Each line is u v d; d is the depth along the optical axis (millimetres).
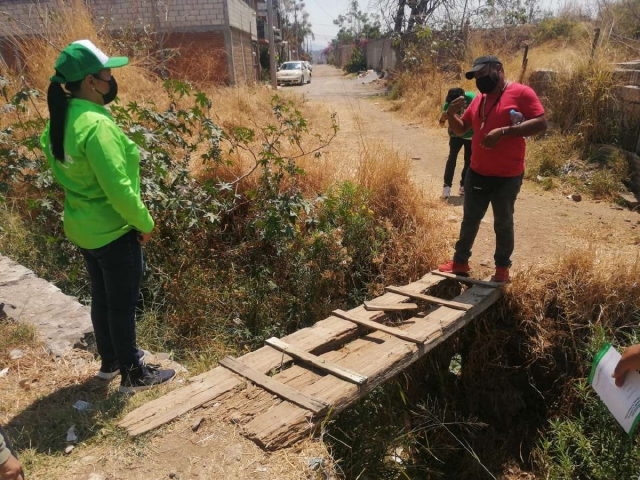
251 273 5352
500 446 4727
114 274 2840
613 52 9547
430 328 3824
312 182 6312
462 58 15836
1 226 5441
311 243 5207
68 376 3334
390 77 23141
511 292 4656
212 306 5098
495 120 3936
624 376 2408
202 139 5820
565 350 4641
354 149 9148
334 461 2797
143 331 4594
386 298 4406
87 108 2617
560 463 4332
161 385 3229
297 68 30562
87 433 2740
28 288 4406
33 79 7621
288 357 3406
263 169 5746
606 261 4879
